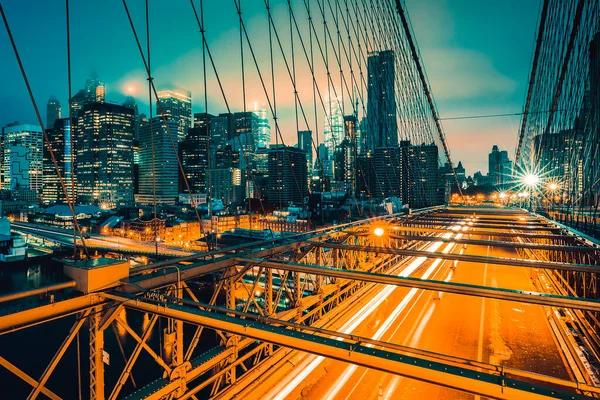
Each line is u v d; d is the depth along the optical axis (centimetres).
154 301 672
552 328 1894
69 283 684
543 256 3111
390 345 504
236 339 939
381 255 2083
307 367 1309
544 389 405
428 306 2220
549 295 678
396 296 2377
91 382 693
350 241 1723
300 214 10206
